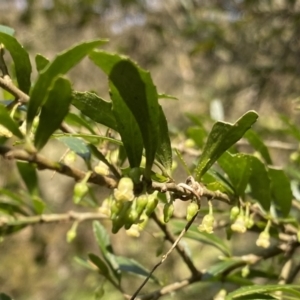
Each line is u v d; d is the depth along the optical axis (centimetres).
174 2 100
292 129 43
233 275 40
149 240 94
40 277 106
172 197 27
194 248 115
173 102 107
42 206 42
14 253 102
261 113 88
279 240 42
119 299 101
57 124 24
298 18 77
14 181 85
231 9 88
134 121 25
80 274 106
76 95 27
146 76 24
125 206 25
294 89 82
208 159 28
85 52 23
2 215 48
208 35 86
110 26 106
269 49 84
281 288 29
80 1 99
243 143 50
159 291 36
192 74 102
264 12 80
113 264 38
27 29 107
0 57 29
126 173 27
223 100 92
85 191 24
